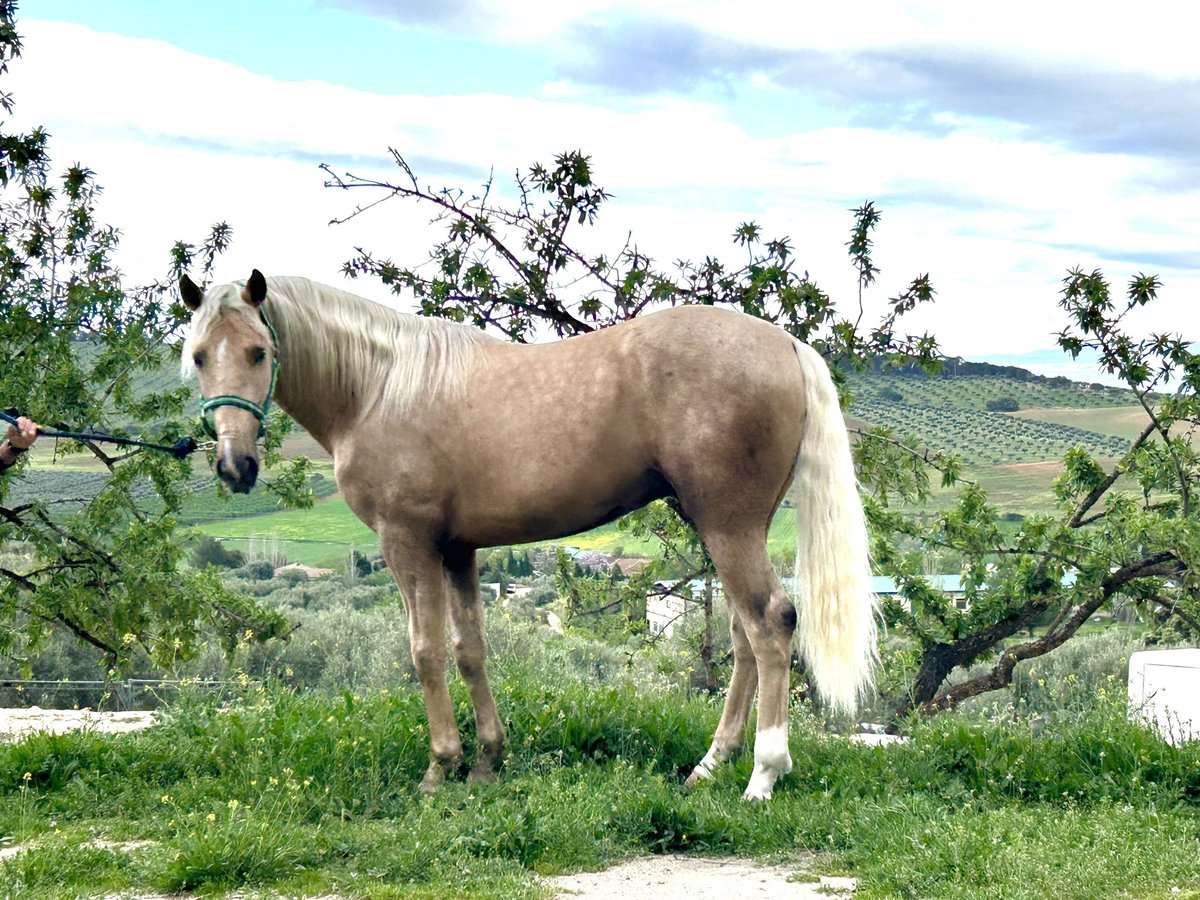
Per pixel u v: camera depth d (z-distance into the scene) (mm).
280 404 5508
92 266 13352
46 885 4059
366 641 22672
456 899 3930
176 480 13531
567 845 4473
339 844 4531
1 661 21812
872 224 10766
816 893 4004
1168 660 7621
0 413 5434
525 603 23922
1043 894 3725
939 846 4188
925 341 10945
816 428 5133
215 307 5160
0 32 12117
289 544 56188
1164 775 5219
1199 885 3797
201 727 6109
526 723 6039
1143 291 11883
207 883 4098
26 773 5480
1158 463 12031
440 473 5293
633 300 10797
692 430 5000
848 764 5590
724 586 5141
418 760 5723
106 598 13352
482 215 10703
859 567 5031
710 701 6988
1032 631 13594
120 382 13047
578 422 5133
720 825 4730
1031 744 5691
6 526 13070
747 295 10625
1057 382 97375
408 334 5500
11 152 12242
